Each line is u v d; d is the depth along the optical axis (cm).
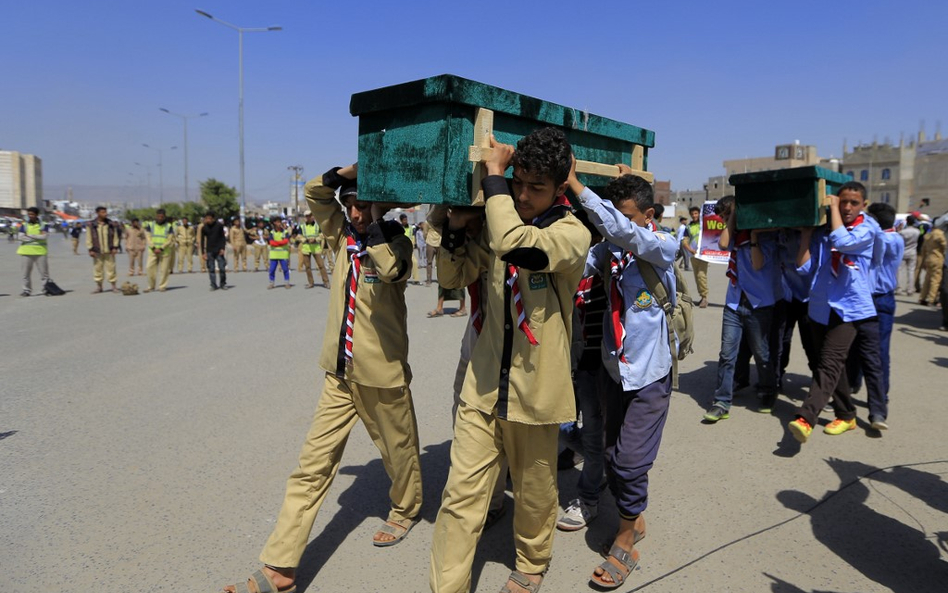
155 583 309
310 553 340
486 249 296
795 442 491
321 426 317
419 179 262
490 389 270
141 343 866
